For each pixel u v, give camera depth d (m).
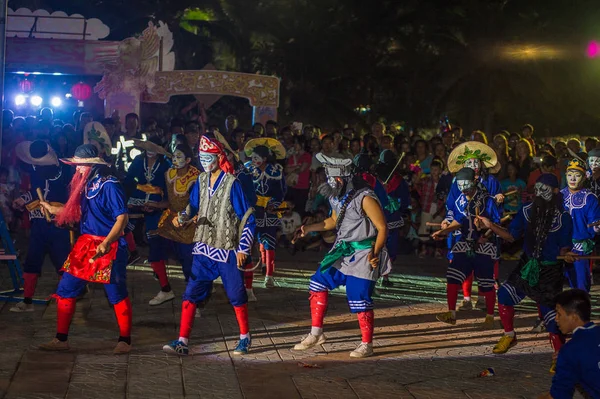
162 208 9.45
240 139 14.62
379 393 6.51
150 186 9.45
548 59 31.59
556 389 4.93
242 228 7.41
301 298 10.27
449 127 17.25
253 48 31.95
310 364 7.24
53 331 8.17
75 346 7.64
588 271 8.56
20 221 15.02
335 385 6.69
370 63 31.83
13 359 7.14
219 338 8.16
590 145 14.60
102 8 29.08
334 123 32.16
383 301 10.30
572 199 8.53
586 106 32.50
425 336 8.52
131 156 14.41
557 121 33.06
